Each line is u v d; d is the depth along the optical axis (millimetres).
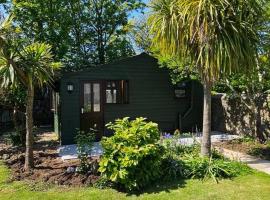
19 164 6941
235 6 6172
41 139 10914
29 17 14336
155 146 5625
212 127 12039
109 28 17766
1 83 6121
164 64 10312
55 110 12086
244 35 6195
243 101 9695
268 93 9109
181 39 6441
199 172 5895
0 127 13117
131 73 10859
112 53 17734
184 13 6023
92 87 10250
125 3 17297
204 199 4918
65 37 15195
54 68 6945
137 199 5004
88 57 17656
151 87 11219
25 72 6133
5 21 5922
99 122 10375
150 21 6812
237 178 5777
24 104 9719
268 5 6688
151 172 5496
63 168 6504
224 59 5984
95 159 6719
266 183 5516
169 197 5035
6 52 5852
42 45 6387
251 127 9945
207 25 5934
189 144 7828
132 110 10914
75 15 16844
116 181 5375
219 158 6867
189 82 11828
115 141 5586
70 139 9844
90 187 5496
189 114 11789
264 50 6969
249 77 7840
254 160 7062
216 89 11602
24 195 5184
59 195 5164
